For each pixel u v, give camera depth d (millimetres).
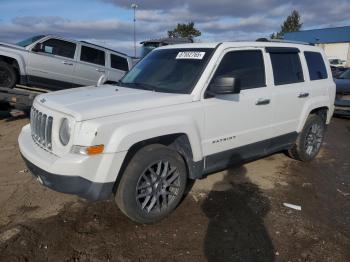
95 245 3453
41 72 9758
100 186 3391
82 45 10609
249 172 5555
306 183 5266
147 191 3791
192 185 4930
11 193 4465
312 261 3365
